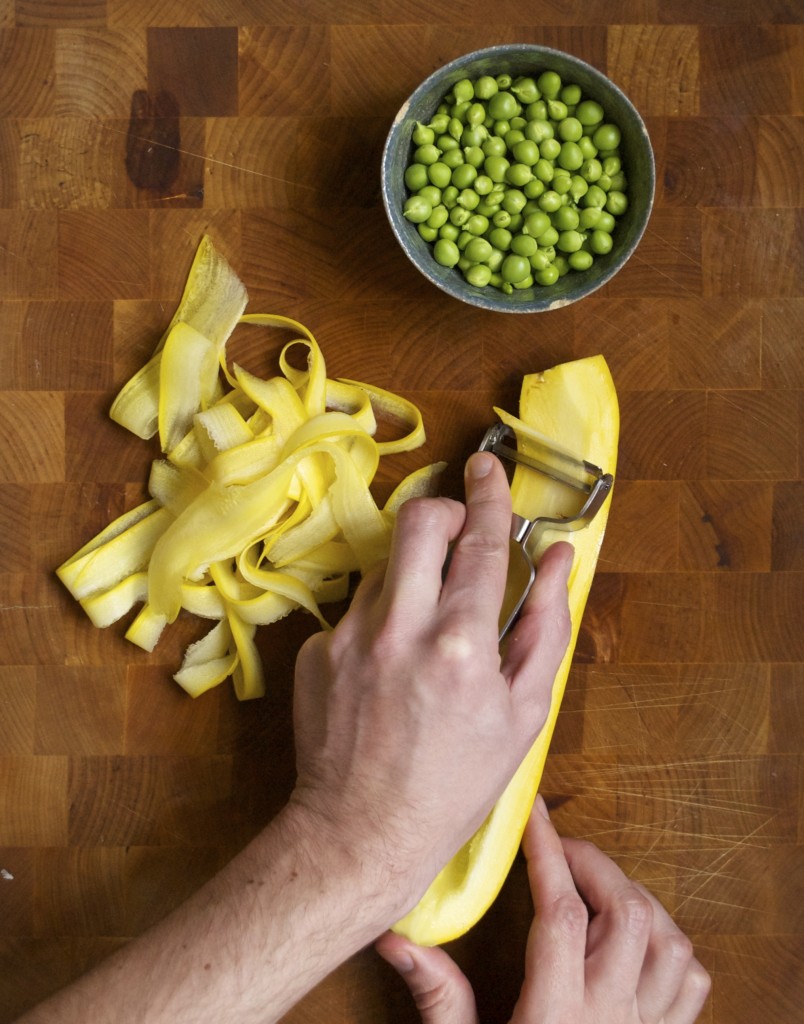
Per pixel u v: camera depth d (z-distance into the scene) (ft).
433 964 3.63
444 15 3.86
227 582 3.86
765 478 3.96
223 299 3.87
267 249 3.92
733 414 3.94
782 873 4.01
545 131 3.55
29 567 3.99
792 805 4.00
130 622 4.03
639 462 3.96
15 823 4.02
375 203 3.91
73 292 3.95
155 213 3.92
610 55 3.86
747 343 3.92
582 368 3.74
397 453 3.97
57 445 3.98
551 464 3.74
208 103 3.90
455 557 3.17
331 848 2.89
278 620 3.96
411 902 2.97
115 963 2.72
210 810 4.01
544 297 3.68
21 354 3.96
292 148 3.90
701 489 3.96
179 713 4.00
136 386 3.88
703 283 3.91
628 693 3.99
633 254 3.90
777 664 3.99
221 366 3.95
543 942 3.64
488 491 3.33
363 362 3.95
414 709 2.89
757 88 3.86
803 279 3.91
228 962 2.69
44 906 4.03
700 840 4.01
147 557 3.96
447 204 3.60
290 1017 4.01
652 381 3.94
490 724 2.94
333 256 3.92
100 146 3.91
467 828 3.03
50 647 4.00
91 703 4.01
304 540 3.83
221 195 3.91
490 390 3.94
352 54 3.88
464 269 3.67
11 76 3.90
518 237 3.56
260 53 3.88
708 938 4.01
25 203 3.93
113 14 3.87
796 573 3.97
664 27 3.84
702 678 3.99
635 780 4.01
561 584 3.29
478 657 2.92
